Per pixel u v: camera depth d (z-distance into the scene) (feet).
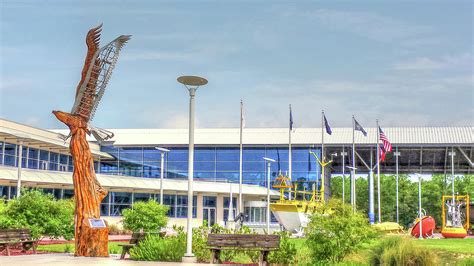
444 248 107.86
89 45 76.43
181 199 228.43
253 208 247.70
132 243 73.46
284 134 273.54
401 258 54.24
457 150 275.18
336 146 268.82
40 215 93.50
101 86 76.84
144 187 210.18
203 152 276.62
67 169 230.89
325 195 271.49
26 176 168.55
